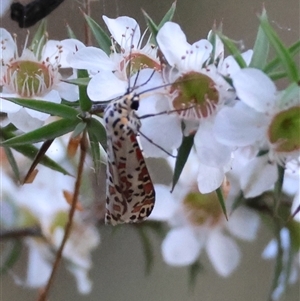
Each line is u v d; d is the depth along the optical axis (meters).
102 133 0.15
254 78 0.14
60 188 0.20
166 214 0.19
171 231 0.20
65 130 0.15
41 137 0.15
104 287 0.21
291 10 0.16
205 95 0.14
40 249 0.20
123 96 0.14
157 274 0.21
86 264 0.20
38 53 0.16
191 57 0.14
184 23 0.17
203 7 0.17
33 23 0.17
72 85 0.16
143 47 0.16
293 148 0.14
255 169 0.15
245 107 0.14
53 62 0.16
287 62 0.14
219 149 0.14
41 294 0.20
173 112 0.14
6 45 0.16
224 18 0.17
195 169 0.19
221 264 0.20
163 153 0.15
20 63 0.16
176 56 0.14
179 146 0.15
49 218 0.20
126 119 0.14
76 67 0.15
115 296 0.21
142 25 0.17
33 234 0.20
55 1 0.17
